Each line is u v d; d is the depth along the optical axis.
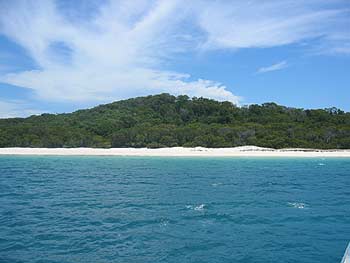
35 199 27.66
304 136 94.12
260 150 84.56
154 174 45.56
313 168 54.44
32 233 18.08
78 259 14.53
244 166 57.03
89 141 95.06
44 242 16.66
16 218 21.22
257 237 17.62
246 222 20.45
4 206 24.83
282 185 35.69
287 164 61.53
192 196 29.11
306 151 83.88
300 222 20.50
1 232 18.20
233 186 34.91
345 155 79.94
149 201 26.88
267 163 63.16
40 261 14.26
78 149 86.62
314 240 17.20
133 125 107.81
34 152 84.00
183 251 15.60
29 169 51.31
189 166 56.59
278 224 20.06
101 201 26.84
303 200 27.31
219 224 20.02
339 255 15.27
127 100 131.00
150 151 83.06
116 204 25.69
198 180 39.56
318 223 20.33
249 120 111.62
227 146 89.38
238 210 23.58
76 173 46.47
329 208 24.33
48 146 92.75
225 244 16.56
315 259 14.80
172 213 22.70
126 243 16.61
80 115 118.75
